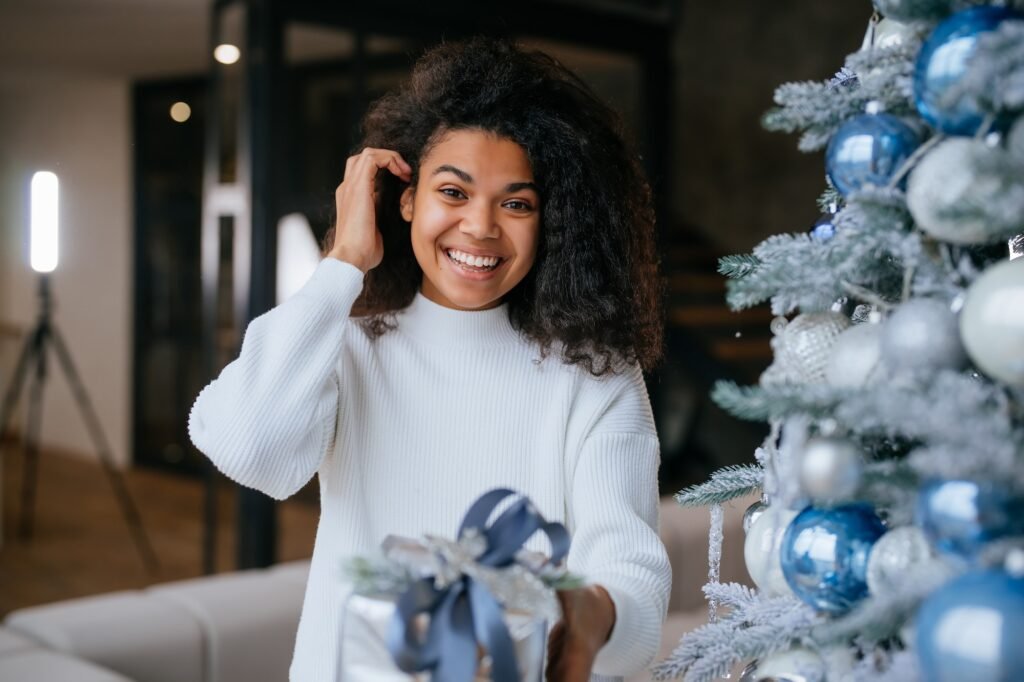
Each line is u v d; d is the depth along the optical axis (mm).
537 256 1216
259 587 2246
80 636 1959
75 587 4570
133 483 6781
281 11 3768
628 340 1219
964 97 668
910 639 689
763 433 5844
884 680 681
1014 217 629
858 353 730
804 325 800
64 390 7746
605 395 1193
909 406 638
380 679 785
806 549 761
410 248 1280
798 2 6840
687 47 7414
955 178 669
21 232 7969
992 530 618
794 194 6840
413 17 4129
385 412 1192
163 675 2008
